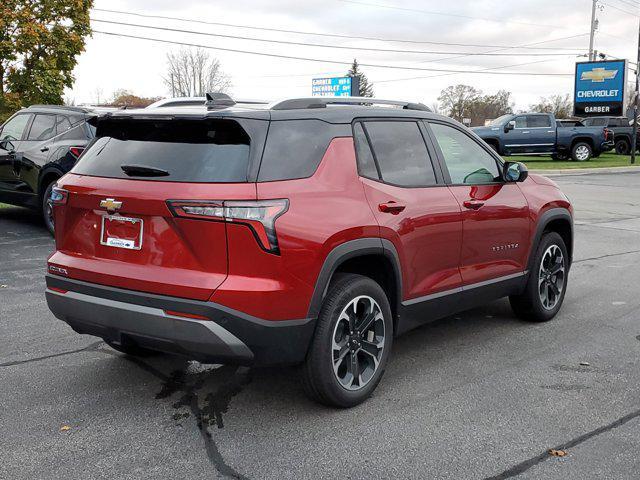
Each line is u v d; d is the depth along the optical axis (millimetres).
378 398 4242
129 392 4293
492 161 5371
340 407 4051
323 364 3832
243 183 3545
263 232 3521
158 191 3619
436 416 3977
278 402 4160
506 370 4766
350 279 3994
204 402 4148
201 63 61531
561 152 30844
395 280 4293
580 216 13773
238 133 3672
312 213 3725
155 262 3670
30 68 22203
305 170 3820
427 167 4688
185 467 3350
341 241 3832
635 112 29656
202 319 3506
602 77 39250
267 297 3537
